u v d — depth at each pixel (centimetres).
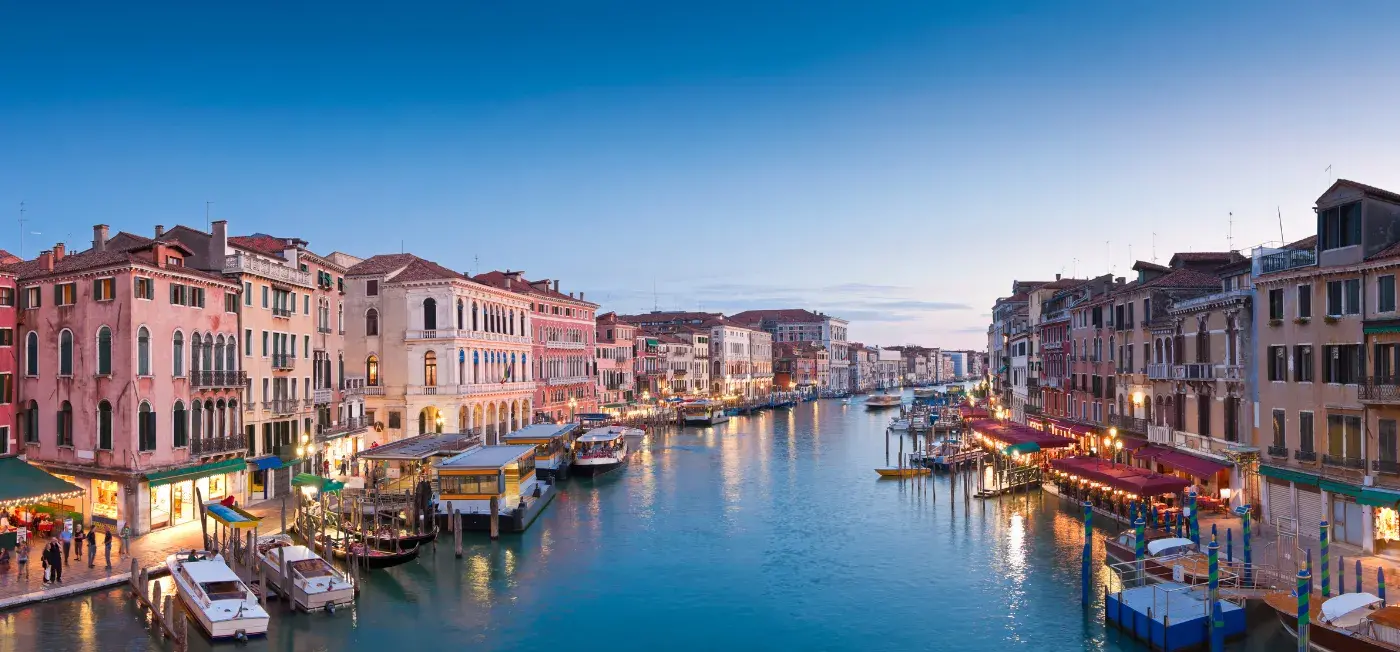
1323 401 2842
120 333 3161
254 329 3838
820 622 2636
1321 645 2020
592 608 2764
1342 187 2759
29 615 2412
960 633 2511
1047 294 6831
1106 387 4778
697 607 2783
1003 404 8525
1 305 3350
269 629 2477
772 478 5516
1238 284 3569
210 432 3519
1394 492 2562
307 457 4281
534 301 7288
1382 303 2611
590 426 7638
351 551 2966
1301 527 2977
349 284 5812
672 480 5444
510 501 4000
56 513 3206
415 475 4150
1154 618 2284
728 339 13762
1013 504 4388
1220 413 3509
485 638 2484
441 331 5641
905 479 5425
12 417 3378
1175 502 3584
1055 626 2530
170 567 2661
